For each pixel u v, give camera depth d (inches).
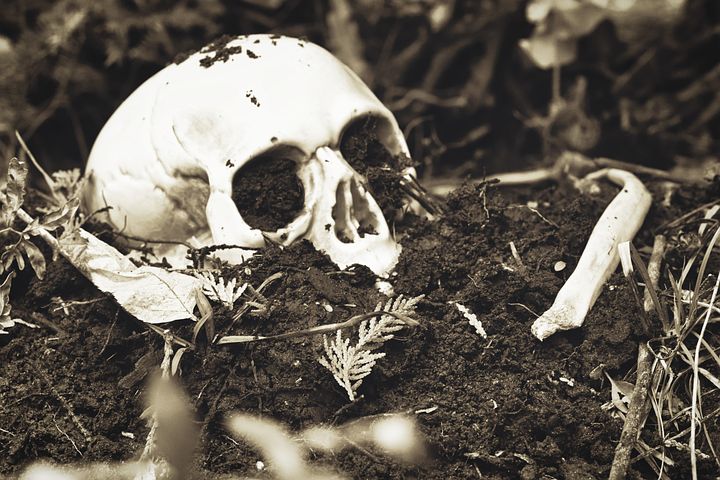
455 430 47.6
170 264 49.8
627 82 61.2
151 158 49.3
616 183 52.7
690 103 61.5
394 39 62.7
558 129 60.1
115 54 60.8
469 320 48.8
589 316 49.0
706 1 60.7
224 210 48.8
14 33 63.6
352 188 49.6
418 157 58.9
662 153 60.7
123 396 48.3
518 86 62.2
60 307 49.6
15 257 49.3
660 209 52.4
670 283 49.9
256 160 49.0
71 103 61.6
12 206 49.4
